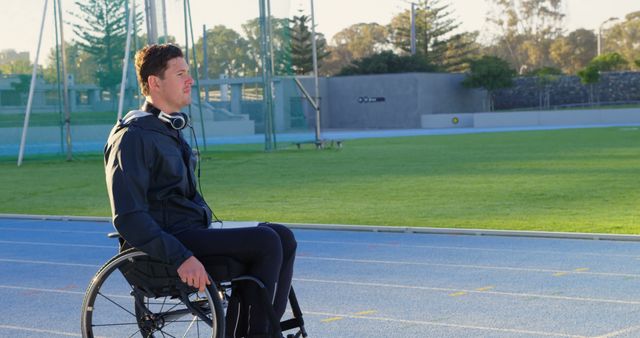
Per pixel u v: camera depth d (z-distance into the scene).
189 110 40.72
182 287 6.41
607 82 100.06
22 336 8.31
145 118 6.47
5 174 30.62
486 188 22.81
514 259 12.00
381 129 86.56
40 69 38.56
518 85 101.62
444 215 17.58
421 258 12.24
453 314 8.79
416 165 31.33
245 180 26.59
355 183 24.92
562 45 147.00
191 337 7.99
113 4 37.88
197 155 6.99
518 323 8.36
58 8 37.06
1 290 10.62
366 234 14.79
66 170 32.16
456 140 51.19
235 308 6.55
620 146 40.69
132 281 6.56
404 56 113.69
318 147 43.03
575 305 9.10
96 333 8.37
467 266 11.54
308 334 8.11
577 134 55.62
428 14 129.75
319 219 17.41
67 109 37.16
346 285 10.42
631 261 11.68
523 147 41.81
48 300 9.98
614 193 20.94
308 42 103.31
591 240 13.63
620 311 8.79
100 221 17.75
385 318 8.68
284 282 6.66
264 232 6.45
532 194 21.12
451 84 94.31
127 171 6.28
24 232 16.23
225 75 43.81
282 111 43.66
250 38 42.62
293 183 25.33
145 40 38.28
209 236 6.48
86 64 38.31
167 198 6.54
